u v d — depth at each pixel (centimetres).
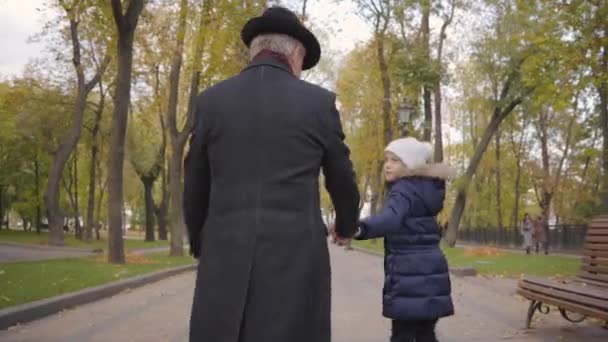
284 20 261
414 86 3020
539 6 1789
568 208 4688
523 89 2877
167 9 2361
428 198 419
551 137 4691
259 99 247
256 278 232
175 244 2381
